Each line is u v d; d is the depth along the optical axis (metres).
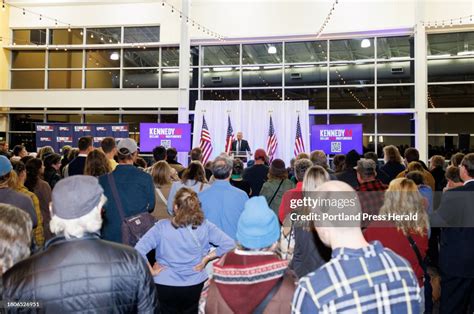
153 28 11.91
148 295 1.34
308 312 1.12
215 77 11.70
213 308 1.34
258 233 1.38
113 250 1.31
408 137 10.64
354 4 10.61
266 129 10.04
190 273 2.27
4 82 12.45
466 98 10.19
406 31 10.40
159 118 11.86
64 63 12.40
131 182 2.65
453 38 10.27
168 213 3.09
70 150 5.93
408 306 1.13
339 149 8.61
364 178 2.97
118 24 11.91
